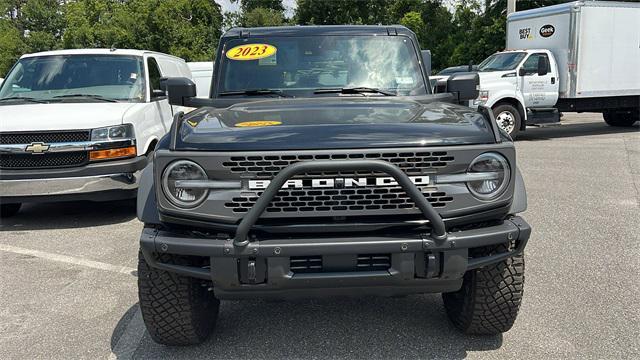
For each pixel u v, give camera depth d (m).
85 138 6.68
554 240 5.99
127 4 38.44
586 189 8.59
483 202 3.05
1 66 47.19
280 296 3.07
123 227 6.92
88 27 36.06
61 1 56.53
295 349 3.68
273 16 39.91
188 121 3.45
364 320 4.11
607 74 15.09
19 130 6.57
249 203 2.97
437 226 2.93
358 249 2.92
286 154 2.91
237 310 4.34
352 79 4.64
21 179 6.58
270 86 4.63
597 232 6.27
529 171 10.25
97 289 4.86
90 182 6.67
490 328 3.62
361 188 2.97
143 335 3.94
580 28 14.51
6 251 6.01
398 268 2.97
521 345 3.66
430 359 3.51
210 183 2.96
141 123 7.29
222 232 3.04
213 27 40.09
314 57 4.71
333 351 3.65
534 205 7.61
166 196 3.00
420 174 3.00
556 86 14.62
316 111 3.61
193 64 15.27
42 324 4.17
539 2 26.75
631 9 14.98
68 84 7.89
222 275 2.95
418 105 3.88
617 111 17.02
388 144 2.97
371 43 4.78
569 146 13.63
